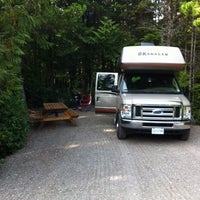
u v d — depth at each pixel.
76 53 20.59
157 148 9.12
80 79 23.83
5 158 8.16
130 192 5.73
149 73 11.16
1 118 8.49
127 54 10.72
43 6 7.86
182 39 18.67
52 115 14.94
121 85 10.94
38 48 18.73
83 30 19.92
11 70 6.91
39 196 5.57
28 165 7.45
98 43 20.23
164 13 17.75
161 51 10.69
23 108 9.70
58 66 21.66
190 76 15.01
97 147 9.20
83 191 5.79
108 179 6.42
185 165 7.41
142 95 10.19
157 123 9.44
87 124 13.15
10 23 6.33
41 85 19.45
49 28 14.57
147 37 19.33
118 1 24.19
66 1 20.50
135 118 9.52
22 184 6.18
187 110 9.55
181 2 15.70
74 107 18.69
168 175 6.69
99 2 23.42
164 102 9.45
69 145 9.45
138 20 23.41
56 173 6.83
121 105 9.82
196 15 14.00
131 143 9.73
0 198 5.51
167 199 5.44
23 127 9.28
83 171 6.96
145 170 7.02
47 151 8.74
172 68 10.51
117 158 8.01
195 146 9.38
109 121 13.91
